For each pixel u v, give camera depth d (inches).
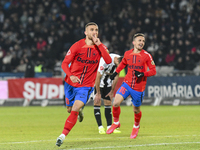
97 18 2972.4
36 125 1147.9
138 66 848.3
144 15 2906.0
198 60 2571.4
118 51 2687.0
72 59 724.7
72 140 787.4
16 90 2046.0
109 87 974.4
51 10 3029.0
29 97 2042.3
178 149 645.3
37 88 2044.8
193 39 2746.1
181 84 2055.9
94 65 735.7
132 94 847.1
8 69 2581.2
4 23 2992.1
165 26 2817.4
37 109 1819.6
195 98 2039.9
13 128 1069.1
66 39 2755.9
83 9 3021.7
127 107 1918.1
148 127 1060.5
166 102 2016.5
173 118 1332.4
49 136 883.4
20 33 2886.3
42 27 2910.9
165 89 2052.2
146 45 2682.1
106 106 973.8
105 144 712.4
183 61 2506.2
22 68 2559.1
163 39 2743.6
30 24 2923.2
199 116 1406.3
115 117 912.9
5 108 1897.1
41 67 2465.6
